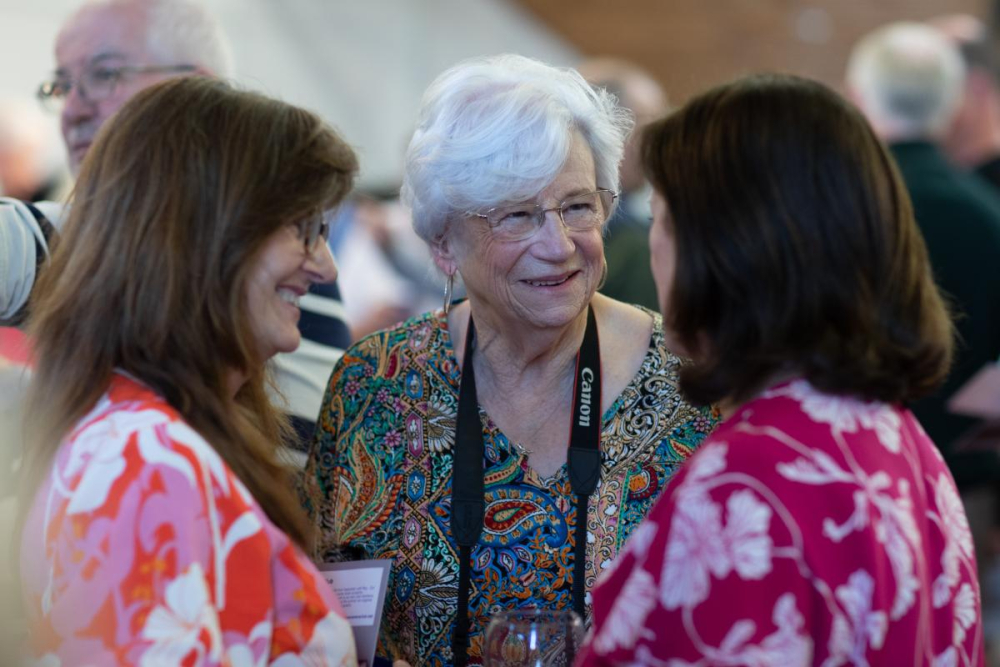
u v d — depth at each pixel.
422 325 2.77
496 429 2.62
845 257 1.77
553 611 2.16
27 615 1.90
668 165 1.88
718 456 1.76
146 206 1.99
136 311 1.97
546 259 2.47
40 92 3.56
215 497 1.88
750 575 1.67
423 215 2.61
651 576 1.75
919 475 1.87
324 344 3.40
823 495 1.71
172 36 3.44
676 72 9.10
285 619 1.97
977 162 6.27
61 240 2.09
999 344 4.32
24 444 2.01
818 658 1.69
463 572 2.54
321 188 2.11
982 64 6.22
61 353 1.99
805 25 9.07
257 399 2.37
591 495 2.55
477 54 8.41
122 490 1.80
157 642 1.73
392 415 2.71
